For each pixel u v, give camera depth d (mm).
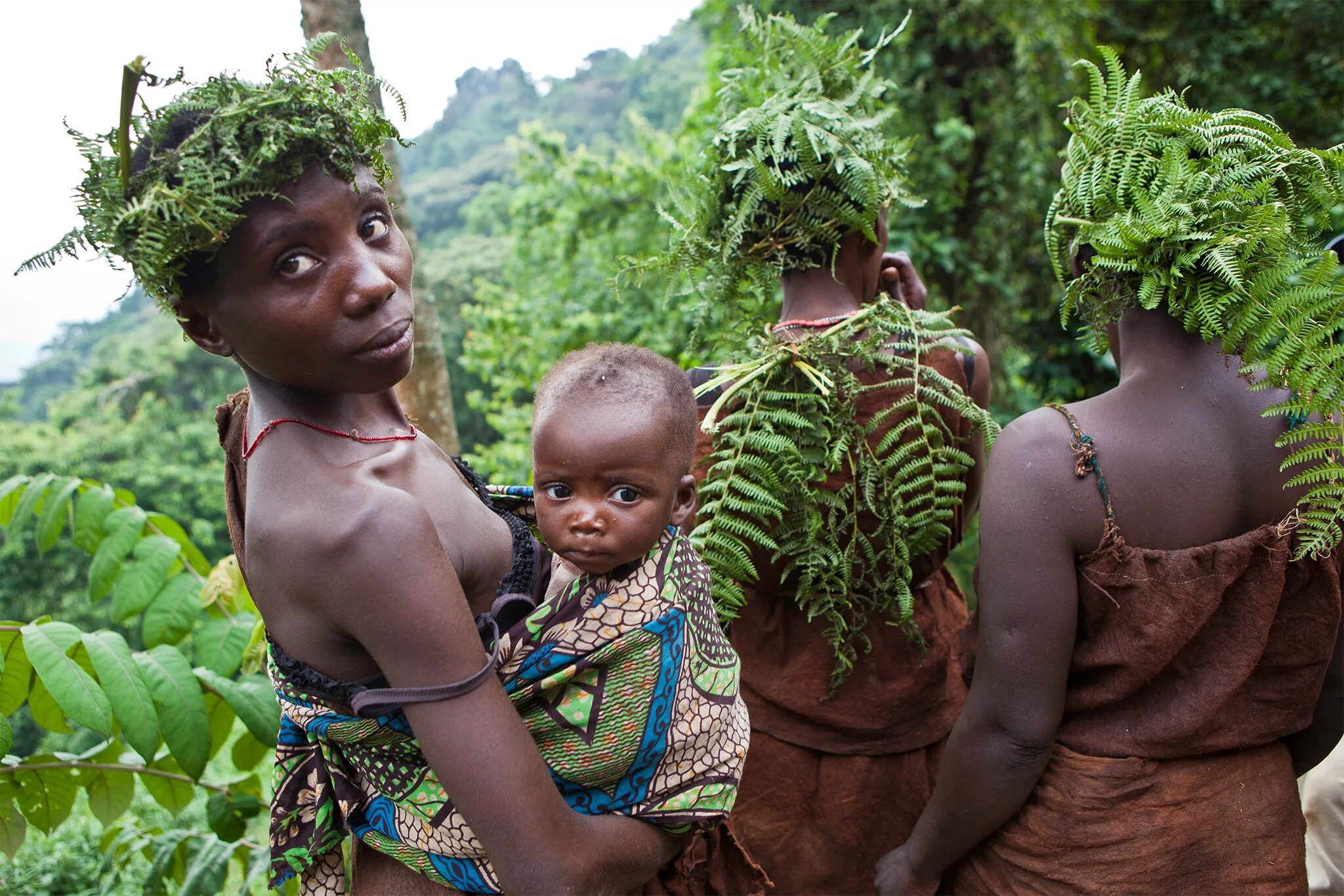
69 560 17906
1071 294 1489
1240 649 1377
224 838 2400
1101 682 1456
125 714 1850
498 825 1018
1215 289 1309
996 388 5926
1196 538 1369
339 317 1009
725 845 1423
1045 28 5840
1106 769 1451
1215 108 6520
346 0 2330
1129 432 1388
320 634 1062
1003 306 5992
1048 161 5934
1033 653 1439
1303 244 1355
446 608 1012
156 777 2305
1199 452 1362
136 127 1006
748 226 1749
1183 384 1383
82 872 4074
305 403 1117
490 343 7477
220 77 1027
